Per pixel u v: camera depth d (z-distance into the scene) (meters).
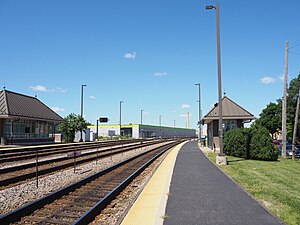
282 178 13.05
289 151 27.41
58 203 9.12
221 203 8.31
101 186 11.90
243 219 6.82
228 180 12.19
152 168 18.09
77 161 19.50
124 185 11.91
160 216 7.09
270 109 46.25
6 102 39.72
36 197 10.04
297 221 6.72
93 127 100.81
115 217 7.83
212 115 30.20
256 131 22.55
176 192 9.81
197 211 7.50
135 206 8.30
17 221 7.31
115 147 36.41
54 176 14.31
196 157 23.19
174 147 40.16
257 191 10.04
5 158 19.70
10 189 11.15
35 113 44.50
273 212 7.49
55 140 54.03
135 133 95.06
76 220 6.87
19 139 41.19
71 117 52.56
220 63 19.08
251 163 19.33
